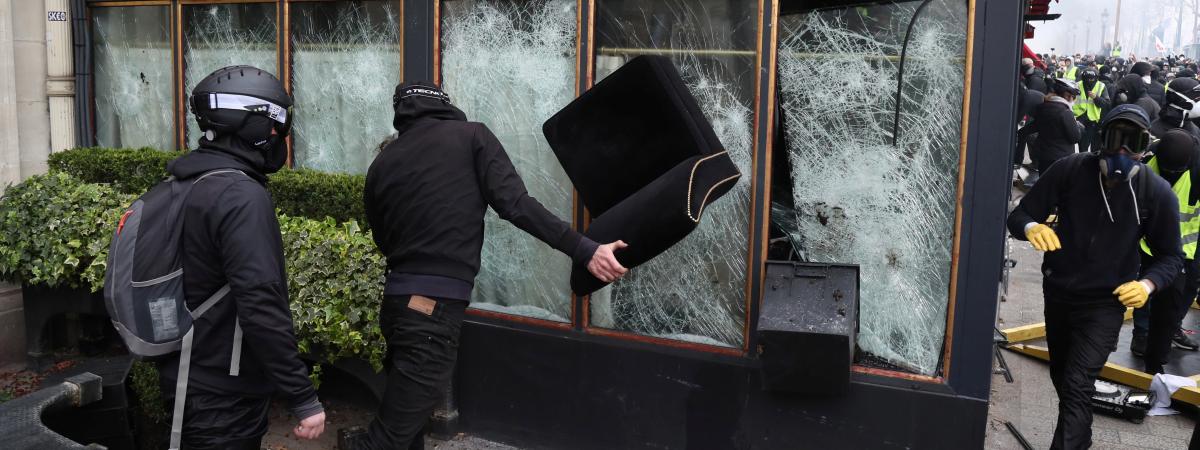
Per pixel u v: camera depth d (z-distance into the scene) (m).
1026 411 4.99
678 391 4.12
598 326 4.35
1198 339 6.19
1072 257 4.09
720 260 4.07
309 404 2.66
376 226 3.52
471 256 3.32
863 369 3.80
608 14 4.18
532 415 4.47
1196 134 6.18
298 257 4.34
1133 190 3.95
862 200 3.86
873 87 3.78
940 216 3.70
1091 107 14.13
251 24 5.36
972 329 3.63
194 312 2.65
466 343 4.59
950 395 3.68
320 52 5.15
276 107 2.72
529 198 3.26
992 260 3.57
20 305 5.55
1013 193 12.05
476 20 4.52
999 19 3.44
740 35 3.91
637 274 4.23
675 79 3.51
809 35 3.87
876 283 3.87
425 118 3.42
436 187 3.28
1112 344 4.05
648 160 3.69
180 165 2.67
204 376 2.68
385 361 4.20
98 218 5.02
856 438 3.83
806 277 3.76
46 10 5.86
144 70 5.81
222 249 2.58
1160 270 4.01
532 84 4.43
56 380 5.07
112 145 6.03
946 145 3.65
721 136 4.01
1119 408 4.90
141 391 3.96
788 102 3.95
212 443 2.70
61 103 5.95
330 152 5.23
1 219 5.06
